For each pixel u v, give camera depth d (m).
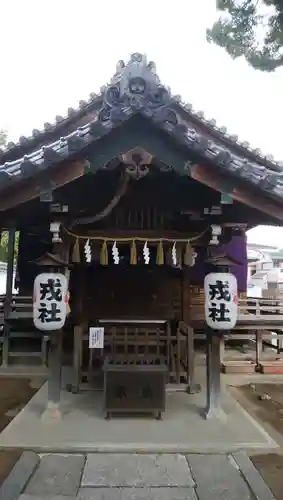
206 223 6.36
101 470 4.61
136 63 4.83
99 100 10.03
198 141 4.93
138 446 5.17
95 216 6.25
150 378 6.15
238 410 6.65
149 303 10.13
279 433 5.91
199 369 9.46
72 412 6.41
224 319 6.04
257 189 5.19
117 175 5.91
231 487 4.27
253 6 8.64
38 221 6.29
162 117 4.71
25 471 4.51
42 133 10.05
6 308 10.12
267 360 10.12
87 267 9.92
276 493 4.17
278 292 13.79
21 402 7.34
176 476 4.49
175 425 5.89
